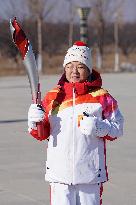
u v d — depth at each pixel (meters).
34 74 7.87
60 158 7.61
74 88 7.68
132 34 110.75
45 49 89.00
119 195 11.50
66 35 90.56
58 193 7.65
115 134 7.61
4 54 78.94
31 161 14.66
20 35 7.80
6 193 11.63
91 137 7.57
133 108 26.72
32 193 11.62
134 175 13.15
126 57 103.81
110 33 105.69
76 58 7.75
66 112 7.64
